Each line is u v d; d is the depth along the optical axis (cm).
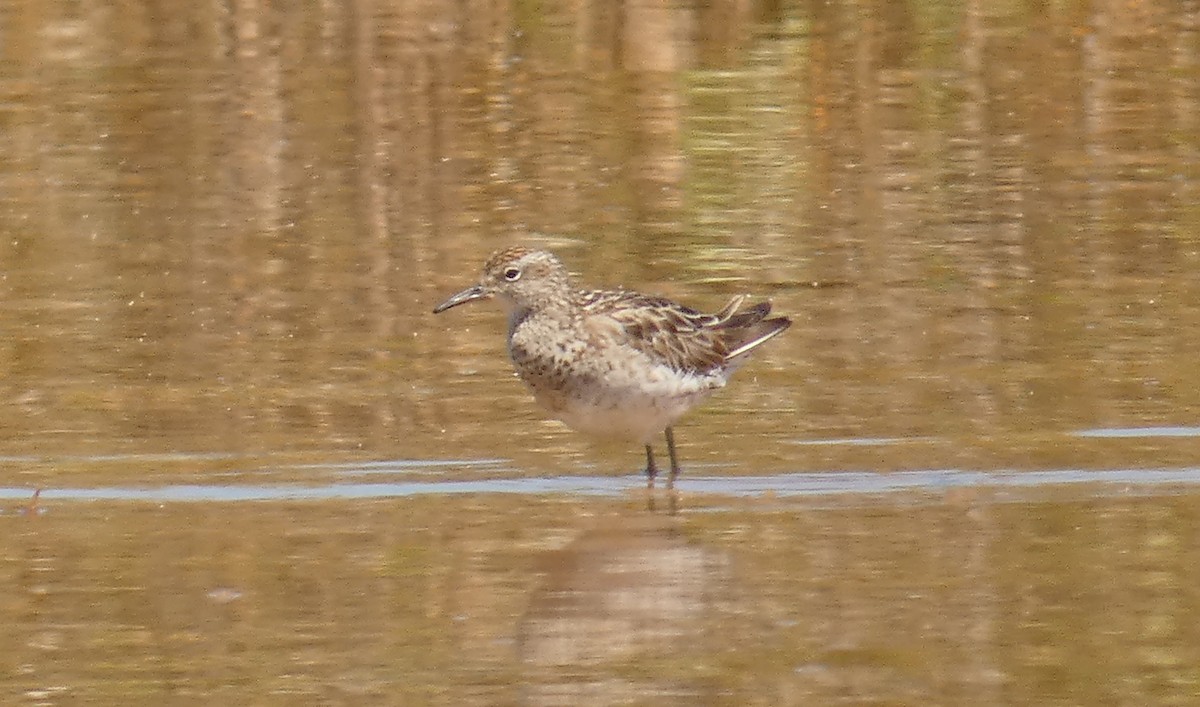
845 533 1217
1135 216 1919
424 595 1115
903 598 1102
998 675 994
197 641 1047
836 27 2508
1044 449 1384
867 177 2038
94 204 1962
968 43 2459
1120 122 2195
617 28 2502
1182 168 2048
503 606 1095
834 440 1416
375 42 2442
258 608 1095
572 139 2153
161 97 2259
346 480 1337
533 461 1385
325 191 2006
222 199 1980
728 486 1325
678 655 1024
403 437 1429
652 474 1349
